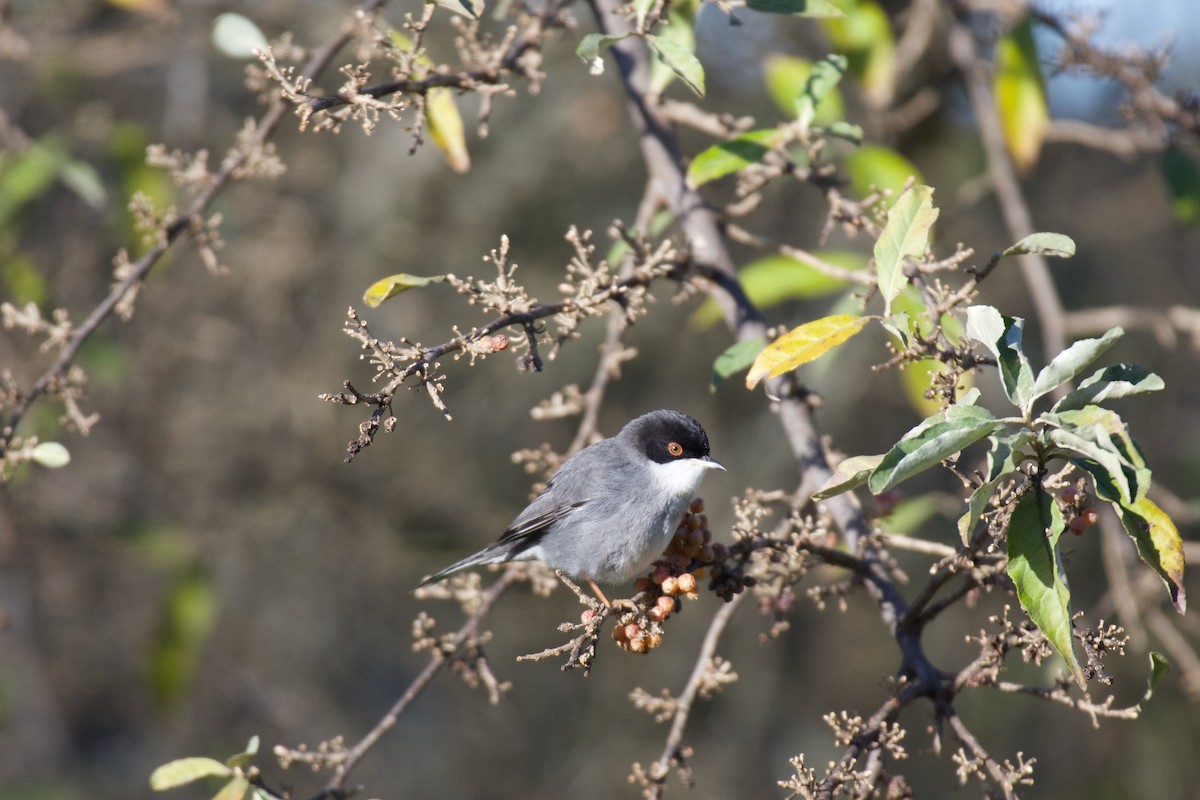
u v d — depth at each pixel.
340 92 5.57
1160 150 8.77
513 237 14.52
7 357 10.05
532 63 6.93
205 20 12.29
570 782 15.90
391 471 14.91
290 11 12.50
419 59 6.50
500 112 14.22
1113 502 4.31
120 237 10.24
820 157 8.05
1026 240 4.87
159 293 13.52
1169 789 11.67
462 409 15.30
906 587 14.80
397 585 15.31
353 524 14.84
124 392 13.59
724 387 15.56
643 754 15.79
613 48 7.86
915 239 5.18
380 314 14.53
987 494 4.46
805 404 6.87
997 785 7.10
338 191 14.42
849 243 12.24
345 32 7.43
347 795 6.27
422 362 4.79
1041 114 8.64
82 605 14.02
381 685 16.02
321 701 15.23
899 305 6.51
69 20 11.97
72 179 9.38
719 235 7.35
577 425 15.40
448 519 15.22
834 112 8.55
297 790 14.82
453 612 15.69
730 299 7.11
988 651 5.29
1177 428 14.07
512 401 15.30
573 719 16.34
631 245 6.40
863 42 8.93
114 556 12.81
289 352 14.63
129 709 14.82
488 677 6.69
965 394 4.84
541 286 14.27
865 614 16.11
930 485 15.16
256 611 14.74
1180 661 8.03
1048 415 4.36
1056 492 4.93
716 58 13.66
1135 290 14.68
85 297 12.83
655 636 5.37
